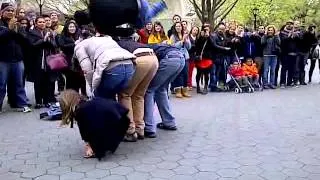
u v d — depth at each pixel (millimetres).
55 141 6258
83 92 9211
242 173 4848
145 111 6457
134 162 5254
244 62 12594
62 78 9891
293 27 13570
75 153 5645
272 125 7367
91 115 5262
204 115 8312
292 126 7293
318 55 14906
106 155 5535
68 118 5605
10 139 6379
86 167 5070
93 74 5574
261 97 11047
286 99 10656
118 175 4797
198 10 16766
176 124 7441
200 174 4824
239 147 5918
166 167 5066
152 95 6488
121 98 6066
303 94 11688
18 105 8719
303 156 5496
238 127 7195
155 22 10156
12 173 4867
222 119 7898
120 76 5555
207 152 5676
